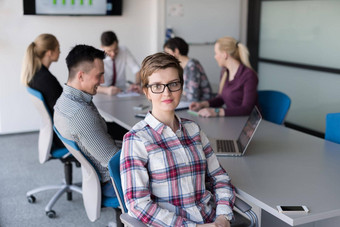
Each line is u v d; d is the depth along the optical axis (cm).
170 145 194
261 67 642
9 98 566
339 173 230
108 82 494
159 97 193
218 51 371
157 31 614
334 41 513
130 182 187
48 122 344
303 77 566
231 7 647
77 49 266
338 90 515
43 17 561
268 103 387
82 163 260
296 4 564
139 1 609
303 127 575
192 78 404
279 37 600
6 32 548
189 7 624
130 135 192
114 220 352
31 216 358
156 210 185
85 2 570
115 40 477
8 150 514
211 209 205
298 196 200
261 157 254
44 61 373
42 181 427
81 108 259
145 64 195
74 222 349
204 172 204
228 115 351
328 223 247
